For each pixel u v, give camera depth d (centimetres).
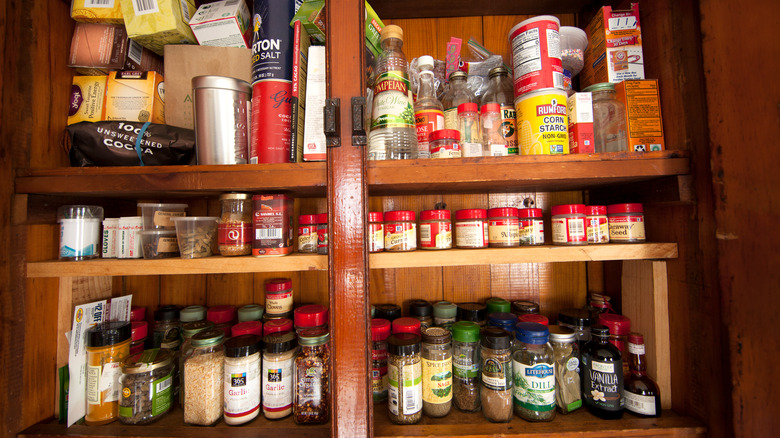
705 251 61
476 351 72
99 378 69
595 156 63
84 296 77
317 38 74
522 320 76
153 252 69
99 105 77
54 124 73
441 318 84
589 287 95
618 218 73
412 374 66
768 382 51
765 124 52
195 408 66
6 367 62
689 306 64
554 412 66
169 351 75
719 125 58
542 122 68
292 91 68
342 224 60
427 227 75
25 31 67
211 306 94
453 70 91
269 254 66
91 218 71
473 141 75
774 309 51
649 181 70
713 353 59
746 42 54
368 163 62
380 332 75
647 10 76
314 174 62
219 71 79
